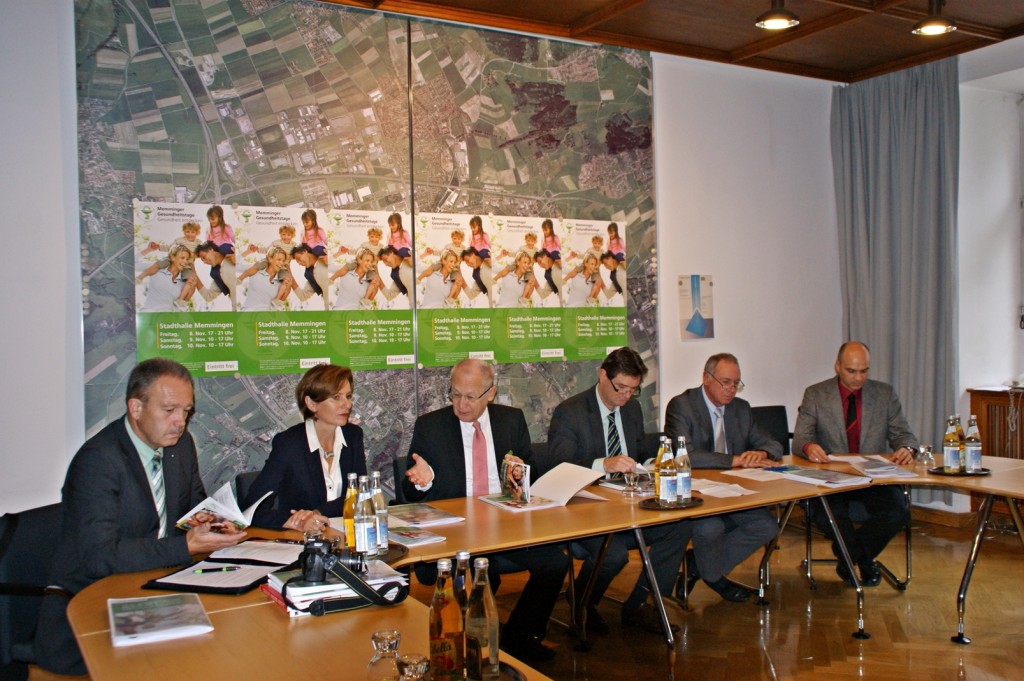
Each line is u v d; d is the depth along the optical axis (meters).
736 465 4.00
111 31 3.85
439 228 4.65
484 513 3.05
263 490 3.12
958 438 3.77
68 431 3.77
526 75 4.91
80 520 2.32
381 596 2.00
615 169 5.25
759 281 5.90
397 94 4.51
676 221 5.53
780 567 4.77
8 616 2.45
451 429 3.57
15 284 3.66
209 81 4.05
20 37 3.68
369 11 4.43
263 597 2.08
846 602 4.11
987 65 5.42
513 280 4.89
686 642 3.61
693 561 4.12
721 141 5.72
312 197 4.29
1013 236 6.12
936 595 4.21
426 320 4.62
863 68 5.95
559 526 2.83
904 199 5.77
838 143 6.18
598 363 5.20
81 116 3.79
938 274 5.61
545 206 5.00
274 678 1.56
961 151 5.80
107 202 3.84
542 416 5.00
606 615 4.02
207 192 4.05
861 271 6.05
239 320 4.12
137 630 1.78
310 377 3.24
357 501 2.46
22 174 3.68
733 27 5.02
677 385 5.54
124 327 3.88
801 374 6.10
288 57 4.23
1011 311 6.11
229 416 4.10
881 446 4.44
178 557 2.30
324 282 4.32
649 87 5.37
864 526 4.21
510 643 3.42
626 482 3.51
